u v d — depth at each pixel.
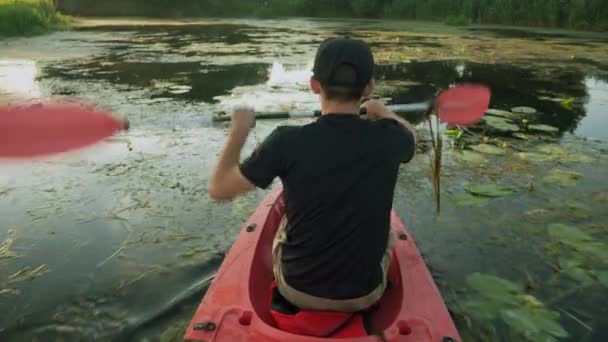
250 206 3.18
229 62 8.17
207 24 16.80
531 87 6.70
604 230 2.93
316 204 1.42
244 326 1.64
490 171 3.78
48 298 2.30
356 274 1.50
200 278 2.47
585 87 6.74
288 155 1.41
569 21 15.17
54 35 11.97
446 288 2.40
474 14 17.52
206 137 4.39
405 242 2.22
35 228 2.88
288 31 14.16
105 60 8.17
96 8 19.53
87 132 2.10
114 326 2.14
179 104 5.35
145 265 2.56
